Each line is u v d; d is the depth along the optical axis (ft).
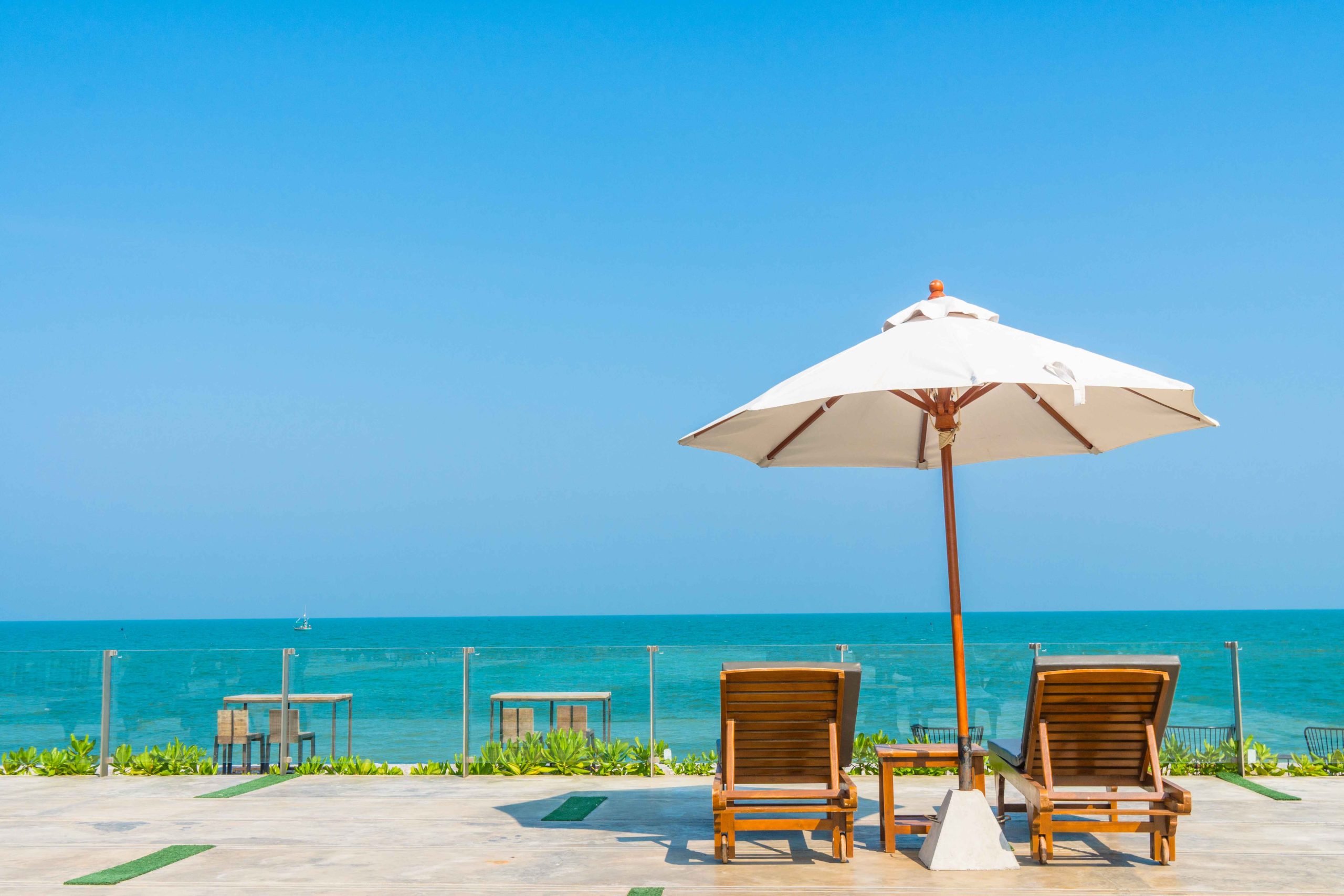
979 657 28.14
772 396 17.42
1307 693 27.25
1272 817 21.72
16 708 29.84
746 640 268.82
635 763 28.66
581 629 408.05
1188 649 27.68
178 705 29.66
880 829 20.01
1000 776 20.72
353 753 29.17
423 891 16.46
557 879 17.08
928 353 16.37
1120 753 18.35
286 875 17.53
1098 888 16.15
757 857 18.56
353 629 469.98
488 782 27.63
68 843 20.29
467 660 29.22
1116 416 20.84
